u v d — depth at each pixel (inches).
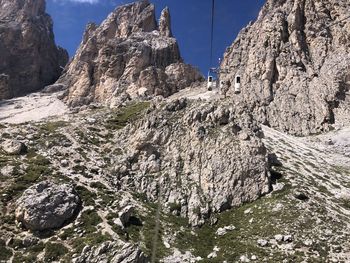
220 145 3607.3
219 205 3294.8
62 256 2502.5
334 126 6486.2
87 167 3481.8
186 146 3688.5
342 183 4133.9
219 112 3907.5
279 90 7076.8
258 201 3344.0
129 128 4111.7
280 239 2886.3
